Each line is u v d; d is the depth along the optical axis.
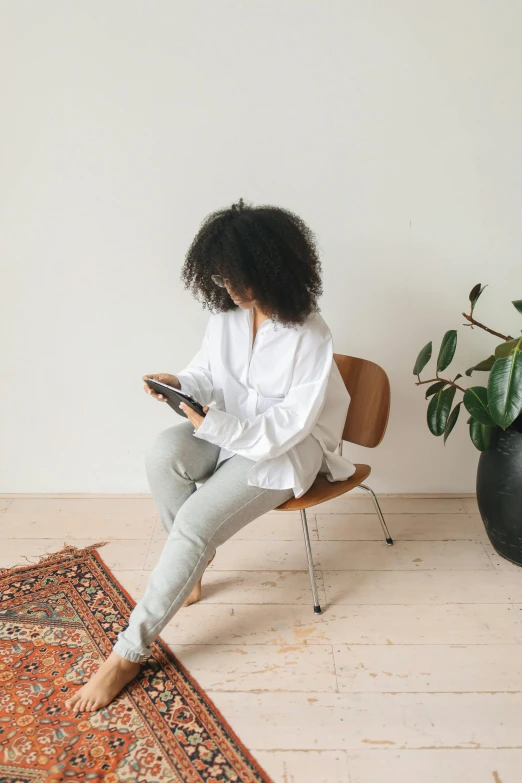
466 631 1.83
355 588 2.01
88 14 1.99
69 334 2.34
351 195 2.15
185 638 1.82
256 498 1.70
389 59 2.02
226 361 1.85
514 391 1.74
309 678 1.68
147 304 2.29
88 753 1.47
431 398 2.26
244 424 1.64
